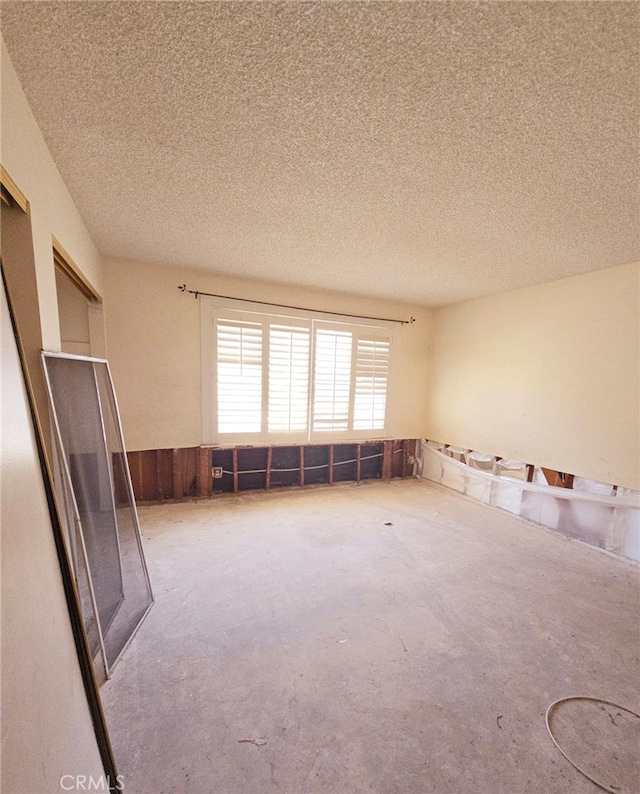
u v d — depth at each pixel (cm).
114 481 213
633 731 125
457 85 107
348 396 400
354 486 411
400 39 93
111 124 128
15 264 126
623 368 258
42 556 87
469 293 359
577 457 287
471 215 193
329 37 93
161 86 111
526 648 163
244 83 109
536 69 100
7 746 54
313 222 208
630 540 250
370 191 172
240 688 138
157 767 109
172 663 149
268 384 357
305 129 129
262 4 85
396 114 120
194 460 348
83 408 173
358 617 182
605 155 138
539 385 316
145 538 264
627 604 198
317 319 372
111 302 293
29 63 103
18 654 63
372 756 114
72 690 90
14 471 77
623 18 85
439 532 291
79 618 102
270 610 186
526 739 121
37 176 130
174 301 315
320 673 146
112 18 89
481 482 368
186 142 139
